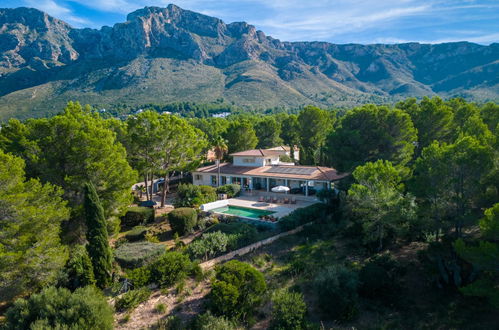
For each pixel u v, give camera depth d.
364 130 35.44
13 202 17.23
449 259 20.28
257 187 44.47
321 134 60.72
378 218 23.38
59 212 19.78
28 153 22.66
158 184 51.12
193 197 35.62
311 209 31.97
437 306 17.39
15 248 17.20
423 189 22.67
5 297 17.03
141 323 15.62
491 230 14.32
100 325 13.51
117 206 25.47
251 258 23.66
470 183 20.55
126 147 36.19
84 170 23.83
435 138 37.84
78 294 14.23
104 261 19.08
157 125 34.41
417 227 24.45
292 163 52.16
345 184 33.41
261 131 66.44
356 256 23.75
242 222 28.86
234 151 56.72
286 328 14.73
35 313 13.70
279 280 20.12
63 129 23.42
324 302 16.50
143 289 18.03
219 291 16.02
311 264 22.20
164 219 32.50
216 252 23.52
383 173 24.28
